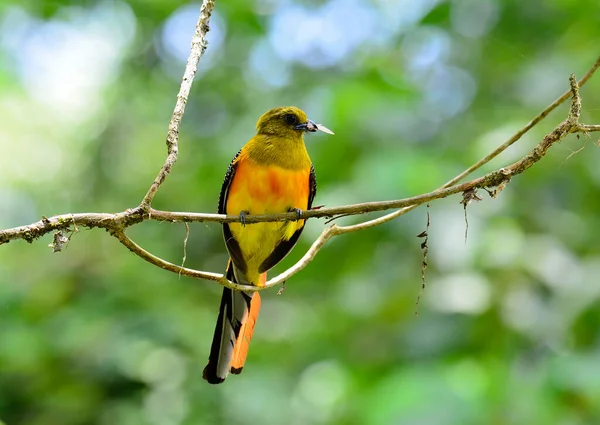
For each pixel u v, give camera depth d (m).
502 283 11.18
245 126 17.69
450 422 9.98
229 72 18.53
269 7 17.30
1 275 14.63
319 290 17.05
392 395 10.63
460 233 11.59
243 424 12.54
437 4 15.77
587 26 14.83
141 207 5.84
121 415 11.82
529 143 12.31
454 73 16.23
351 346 12.50
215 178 16.28
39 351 12.37
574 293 10.92
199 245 16.20
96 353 12.37
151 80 19.08
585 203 12.20
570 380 9.97
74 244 15.01
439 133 14.22
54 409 11.84
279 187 8.59
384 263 12.91
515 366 10.56
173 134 6.03
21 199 18.95
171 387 12.48
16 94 18.97
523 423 9.86
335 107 13.52
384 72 15.23
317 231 12.67
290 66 17.92
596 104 13.39
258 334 16.66
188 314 13.94
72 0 17.20
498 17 16.08
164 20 18.05
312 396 14.84
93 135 19.14
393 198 11.74
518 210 11.91
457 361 10.99
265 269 8.90
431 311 11.48
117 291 13.84
